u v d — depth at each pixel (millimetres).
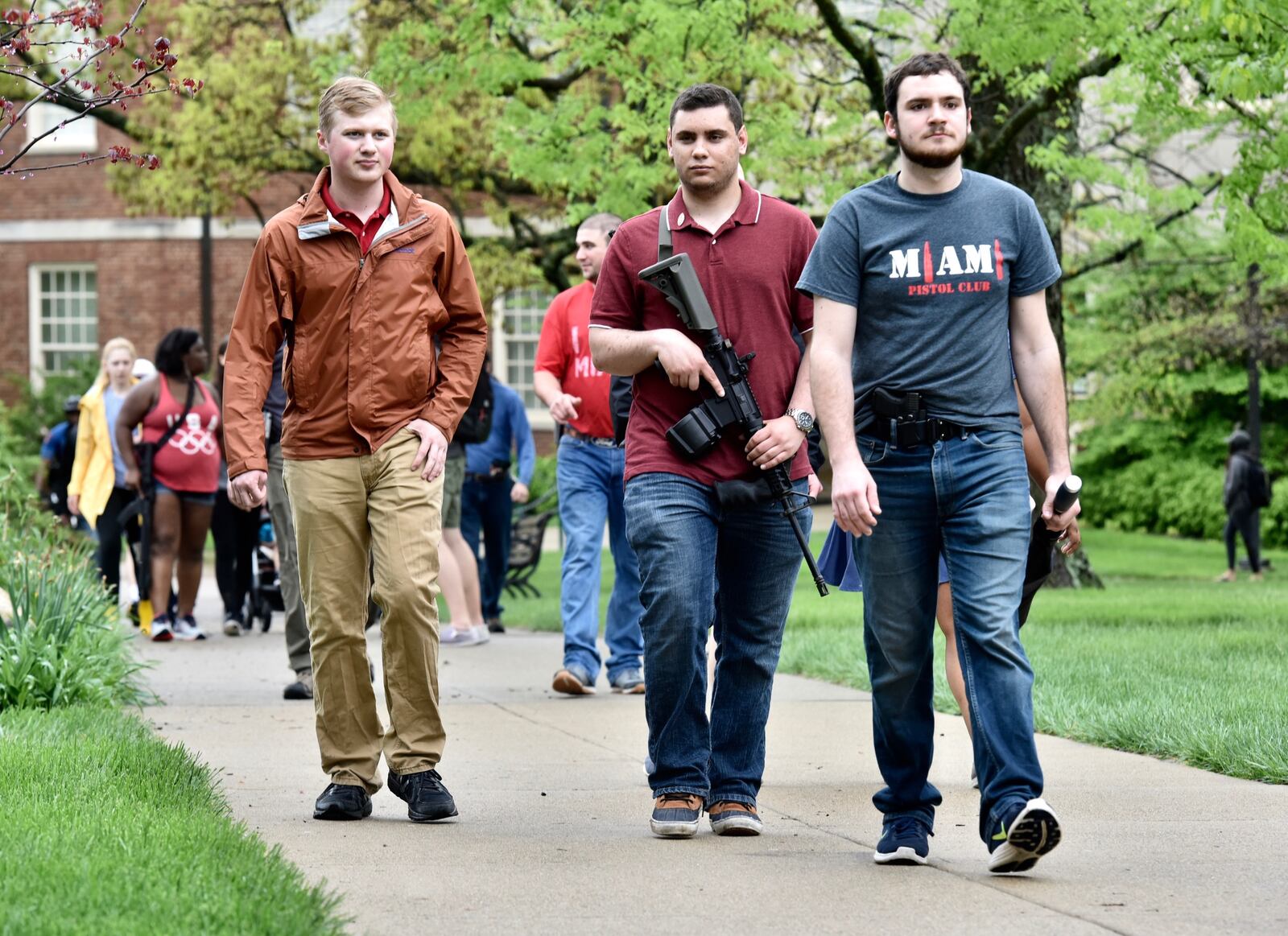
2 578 17172
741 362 10195
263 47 42250
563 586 18078
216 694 18281
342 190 10844
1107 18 24703
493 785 12289
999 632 8875
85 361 58750
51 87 11672
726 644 10570
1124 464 67875
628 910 8203
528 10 32344
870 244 9125
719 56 29125
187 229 64438
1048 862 9367
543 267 42750
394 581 10703
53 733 12961
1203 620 24922
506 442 27047
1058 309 33719
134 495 26109
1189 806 11141
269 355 10938
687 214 10398
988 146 32031
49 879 7875
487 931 7766
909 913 8133
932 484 9070
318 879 8883
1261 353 54219
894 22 29625
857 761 13477
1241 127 27969
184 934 6965
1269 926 7812
